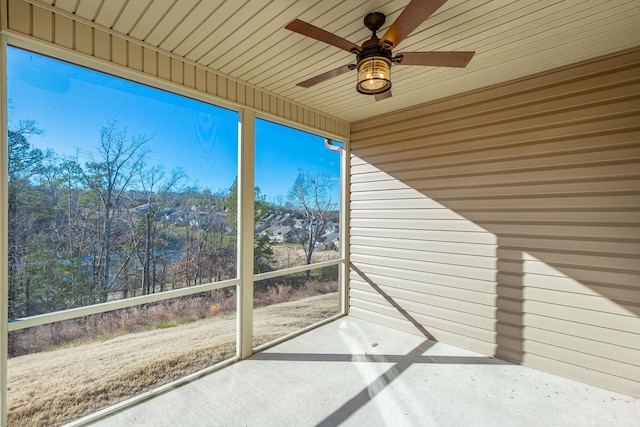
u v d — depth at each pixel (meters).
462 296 3.11
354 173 4.04
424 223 3.38
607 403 2.22
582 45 2.21
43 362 1.89
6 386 1.76
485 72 2.62
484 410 2.16
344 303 4.05
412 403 2.23
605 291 2.38
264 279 3.18
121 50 2.12
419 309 3.42
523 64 2.49
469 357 2.91
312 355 2.96
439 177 3.27
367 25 1.84
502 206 2.87
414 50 2.26
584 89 2.46
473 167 3.04
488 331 2.94
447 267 3.21
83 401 2.03
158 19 1.92
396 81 2.79
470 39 2.11
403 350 3.06
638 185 2.26
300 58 2.41
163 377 2.42
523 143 2.75
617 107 2.34
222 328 2.81
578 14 1.83
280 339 3.27
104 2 1.78
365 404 2.22
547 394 2.33
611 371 2.36
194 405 2.21
